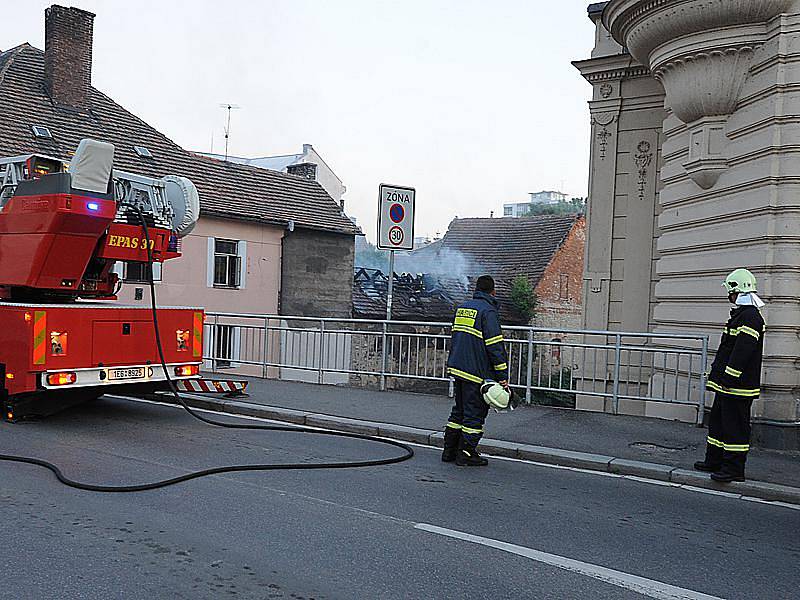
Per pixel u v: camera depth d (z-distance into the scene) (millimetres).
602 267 14758
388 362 13172
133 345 10062
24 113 21188
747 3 9469
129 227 10039
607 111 14773
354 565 5066
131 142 23312
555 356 12148
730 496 7359
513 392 11539
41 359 9164
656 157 14281
